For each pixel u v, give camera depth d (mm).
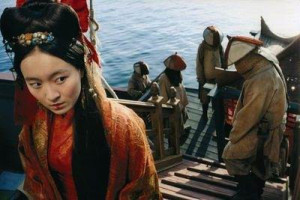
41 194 1419
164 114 6426
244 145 4344
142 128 1396
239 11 47531
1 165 7551
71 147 1257
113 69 25531
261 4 51406
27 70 1021
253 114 4145
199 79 9938
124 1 61812
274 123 4230
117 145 1260
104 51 30453
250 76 4164
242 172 4523
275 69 4145
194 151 9258
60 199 1371
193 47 30625
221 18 43500
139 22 43719
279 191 5461
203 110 10516
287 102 4395
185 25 40469
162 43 32562
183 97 8594
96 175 1290
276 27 35312
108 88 4293
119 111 1287
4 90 6977
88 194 1332
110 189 1332
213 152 9133
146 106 5492
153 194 1478
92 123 1216
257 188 4742
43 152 1283
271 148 4309
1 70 24953
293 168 4934
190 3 55844
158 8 53406
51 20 999
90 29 2111
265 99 4074
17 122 1271
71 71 1057
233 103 8398
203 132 10039
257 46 4055
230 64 4160
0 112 7246
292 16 42375
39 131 1278
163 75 8125
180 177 6082
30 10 1013
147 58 28125
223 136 6637
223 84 6457
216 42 9273
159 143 6297
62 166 1281
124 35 36750
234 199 4734
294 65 7820
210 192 5363
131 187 1378
